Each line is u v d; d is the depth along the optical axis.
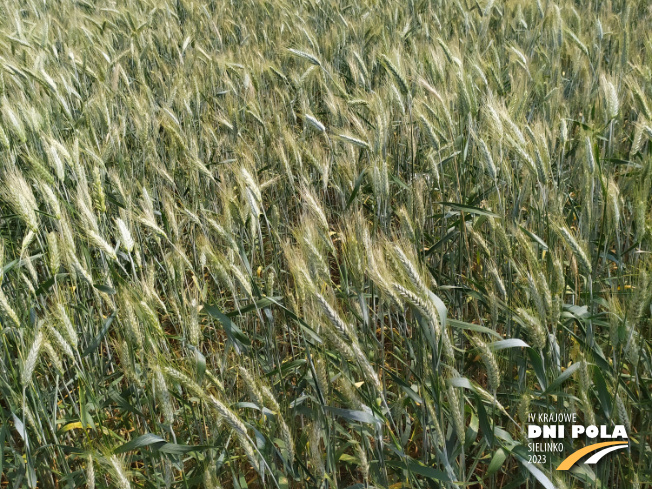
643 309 2.52
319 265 2.94
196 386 2.61
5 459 3.48
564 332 3.44
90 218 3.38
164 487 3.26
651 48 5.24
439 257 4.79
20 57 7.42
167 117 5.36
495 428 2.81
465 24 7.79
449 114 4.50
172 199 4.38
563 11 8.21
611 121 4.29
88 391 3.00
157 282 5.07
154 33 9.04
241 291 4.39
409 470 2.71
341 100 5.61
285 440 2.65
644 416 3.27
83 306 3.78
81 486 3.40
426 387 2.73
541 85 5.47
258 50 8.20
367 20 9.09
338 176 4.79
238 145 5.66
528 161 3.60
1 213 5.33
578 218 4.31
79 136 5.19
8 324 3.37
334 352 3.47
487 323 4.13
